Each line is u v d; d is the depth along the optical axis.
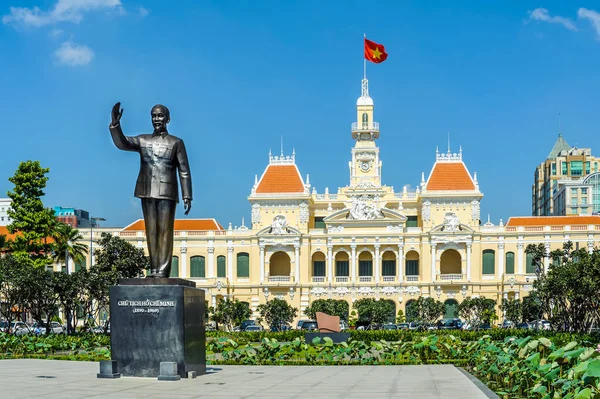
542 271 96.94
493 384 29.95
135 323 29.72
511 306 91.06
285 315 98.56
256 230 121.44
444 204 119.69
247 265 121.06
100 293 78.69
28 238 93.25
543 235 116.31
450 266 123.69
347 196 125.19
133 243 120.88
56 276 72.94
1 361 41.84
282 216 121.69
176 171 31.58
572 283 68.56
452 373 36.03
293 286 117.62
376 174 125.69
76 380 28.88
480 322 97.62
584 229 115.44
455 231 116.62
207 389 26.56
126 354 29.75
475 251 116.75
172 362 29.23
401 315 110.69
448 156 123.62
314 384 29.69
